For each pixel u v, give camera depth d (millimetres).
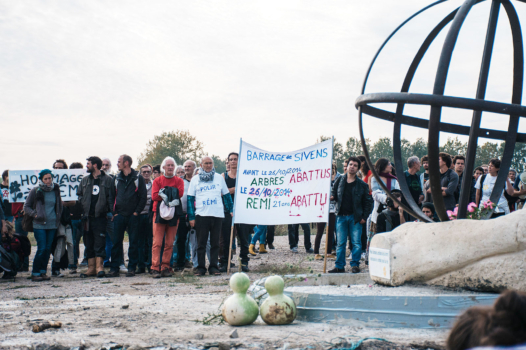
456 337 1355
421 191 8578
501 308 1316
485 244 4188
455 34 4375
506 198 8703
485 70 5543
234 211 8609
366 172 10172
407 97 4379
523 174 8609
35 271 8477
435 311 4066
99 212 8656
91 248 8891
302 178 8469
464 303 4027
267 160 8766
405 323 4086
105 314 4801
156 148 71812
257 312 4312
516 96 5703
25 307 5383
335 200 8164
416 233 4816
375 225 9039
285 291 4672
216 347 3455
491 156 51562
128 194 8672
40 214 8438
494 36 5500
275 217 8461
